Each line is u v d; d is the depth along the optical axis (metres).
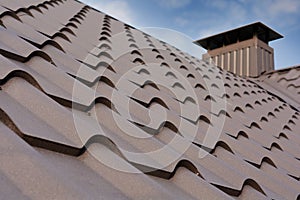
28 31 3.16
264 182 2.74
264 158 3.26
